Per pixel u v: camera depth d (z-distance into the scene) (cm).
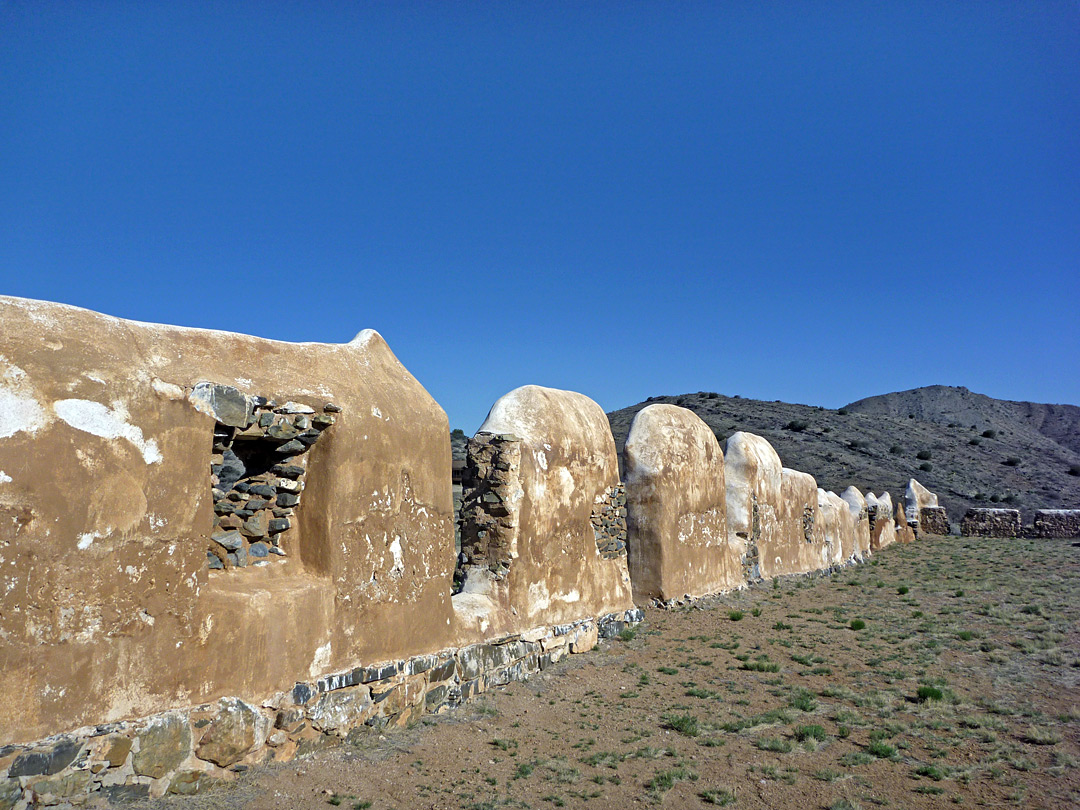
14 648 412
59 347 452
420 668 707
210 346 562
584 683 872
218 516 587
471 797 553
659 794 577
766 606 1377
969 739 713
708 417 5741
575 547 1010
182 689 491
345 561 626
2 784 402
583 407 1097
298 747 570
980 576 1784
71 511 438
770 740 695
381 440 670
